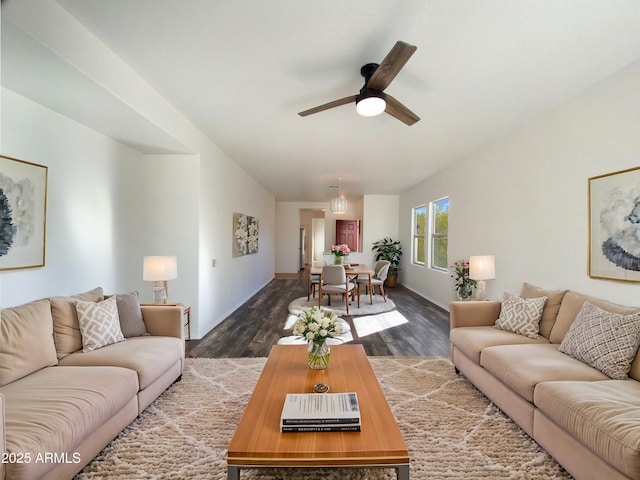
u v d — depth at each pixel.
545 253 3.00
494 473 1.65
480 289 3.38
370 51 2.05
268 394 1.73
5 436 1.28
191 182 3.73
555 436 1.67
